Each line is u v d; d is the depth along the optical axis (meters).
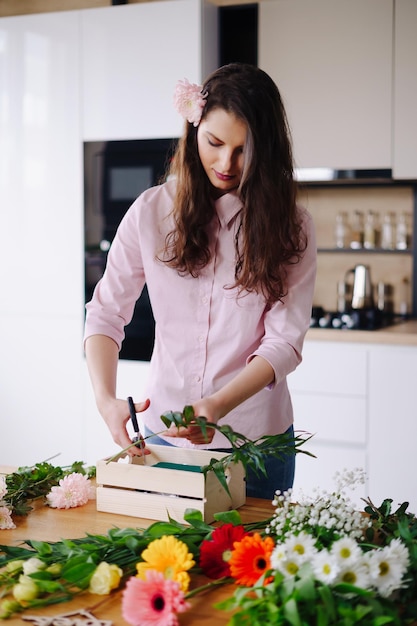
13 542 1.40
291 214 1.83
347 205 4.06
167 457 1.64
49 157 3.77
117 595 1.22
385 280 4.04
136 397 3.68
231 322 1.91
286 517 1.34
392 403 3.39
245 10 3.77
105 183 3.69
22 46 3.79
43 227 3.81
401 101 3.56
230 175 1.78
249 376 1.73
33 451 3.91
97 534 1.43
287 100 3.72
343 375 3.45
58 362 3.83
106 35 3.64
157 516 1.50
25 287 3.86
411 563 1.20
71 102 3.72
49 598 1.19
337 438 3.48
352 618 1.06
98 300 1.99
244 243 1.81
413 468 3.38
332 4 3.61
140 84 3.61
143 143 3.62
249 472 1.89
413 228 3.97
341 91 3.64
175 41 3.54
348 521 1.29
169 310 1.95
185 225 1.86
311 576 1.10
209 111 1.73
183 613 1.16
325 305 4.14
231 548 1.28
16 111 3.82
